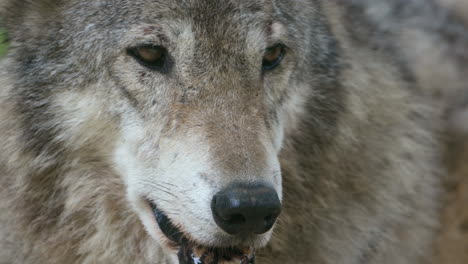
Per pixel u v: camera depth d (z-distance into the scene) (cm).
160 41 758
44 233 834
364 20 999
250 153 704
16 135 819
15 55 819
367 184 912
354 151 897
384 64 959
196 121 736
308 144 869
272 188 687
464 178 1121
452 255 1107
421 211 1022
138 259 854
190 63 757
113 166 810
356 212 910
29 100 808
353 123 895
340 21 923
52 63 798
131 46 762
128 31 761
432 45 1149
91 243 845
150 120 765
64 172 819
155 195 753
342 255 906
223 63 759
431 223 1055
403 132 959
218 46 758
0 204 843
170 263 841
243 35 764
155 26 756
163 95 761
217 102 747
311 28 859
